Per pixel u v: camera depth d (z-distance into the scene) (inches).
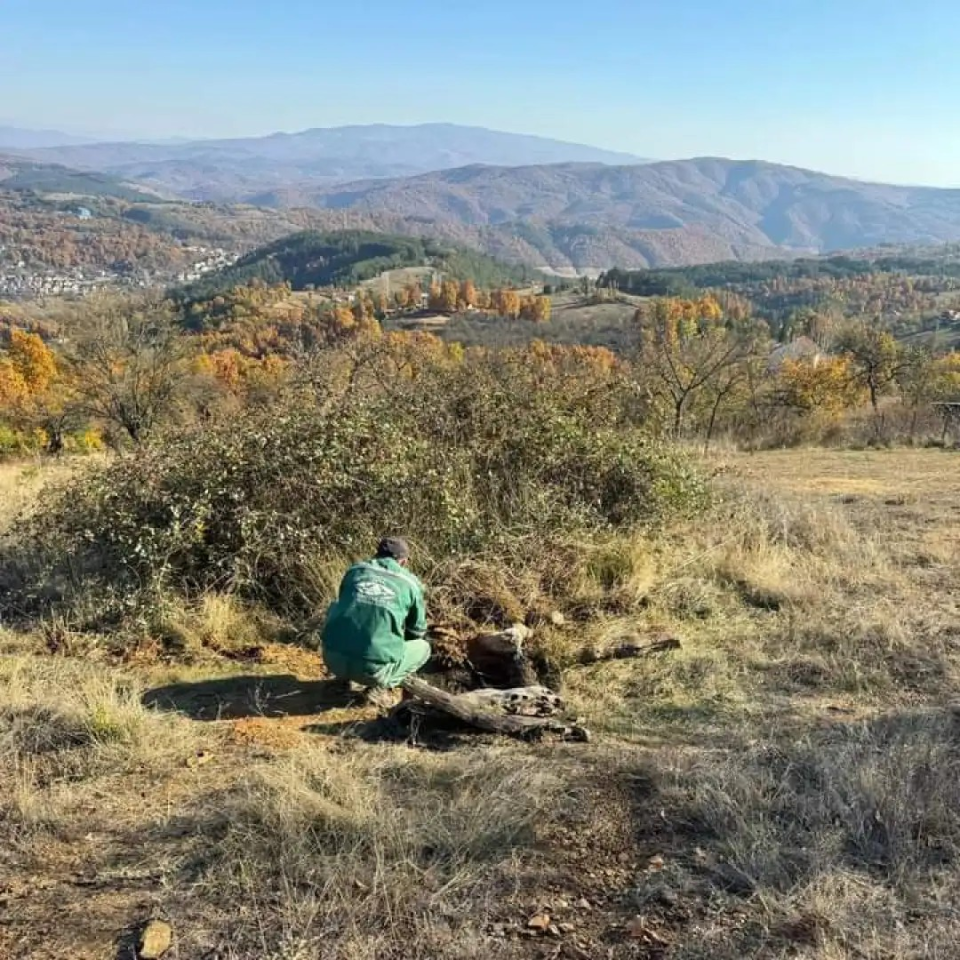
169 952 93.0
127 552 227.5
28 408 991.0
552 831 118.6
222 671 185.9
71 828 118.3
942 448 671.1
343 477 236.1
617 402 336.5
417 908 100.7
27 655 189.2
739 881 106.8
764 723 157.2
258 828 115.8
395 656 163.5
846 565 254.5
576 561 230.1
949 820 118.3
